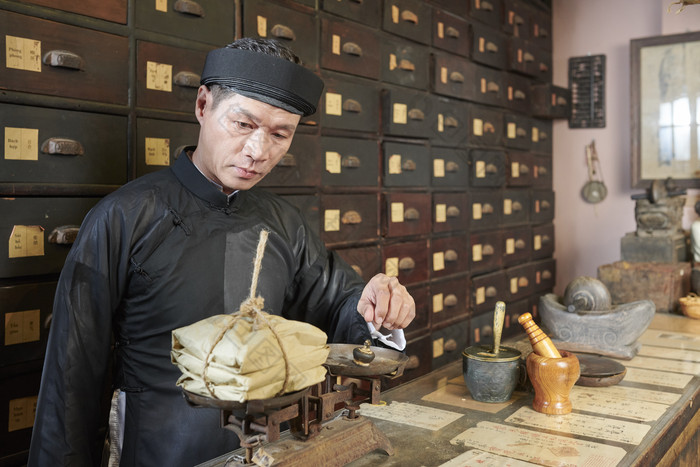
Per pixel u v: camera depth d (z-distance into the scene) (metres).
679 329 2.32
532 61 4.24
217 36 2.12
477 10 3.62
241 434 0.94
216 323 0.90
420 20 3.16
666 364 1.80
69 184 1.75
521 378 1.53
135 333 1.39
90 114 1.79
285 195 2.44
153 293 1.37
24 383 1.69
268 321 0.90
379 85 2.92
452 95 3.42
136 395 1.38
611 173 4.47
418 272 3.20
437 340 3.35
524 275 4.21
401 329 1.40
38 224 1.69
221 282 1.43
